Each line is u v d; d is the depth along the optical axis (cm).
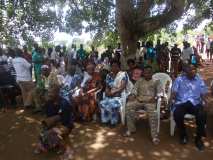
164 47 529
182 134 265
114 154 251
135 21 385
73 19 548
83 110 314
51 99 253
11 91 374
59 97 252
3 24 518
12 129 306
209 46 769
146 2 383
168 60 530
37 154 257
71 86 332
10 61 411
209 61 732
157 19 381
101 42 587
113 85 311
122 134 284
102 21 539
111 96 308
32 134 294
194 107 262
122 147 261
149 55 493
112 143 268
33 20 523
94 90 319
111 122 302
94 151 257
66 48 588
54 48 505
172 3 371
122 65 403
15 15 510
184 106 265
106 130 294
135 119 296
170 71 520
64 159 245
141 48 498
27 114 345
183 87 270
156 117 268
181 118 261
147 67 286
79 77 334
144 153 251
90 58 473
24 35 531
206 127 292
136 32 395
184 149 256
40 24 533
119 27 395
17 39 532
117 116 303
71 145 267
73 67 345
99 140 274
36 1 504
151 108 270
